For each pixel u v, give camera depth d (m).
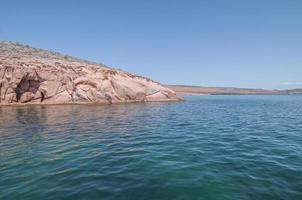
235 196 5.75
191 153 9.47
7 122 18.05
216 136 13.12
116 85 43.12
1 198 5.68
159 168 7.66
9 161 8.51
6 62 35.91
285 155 9.23
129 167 7.79
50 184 6.47
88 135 13.30
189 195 5.80
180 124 17.78
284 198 5.66
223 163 8.17
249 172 7.30
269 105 44.75
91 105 36.28
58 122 18.23
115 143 11.31
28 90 36.16
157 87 50.31
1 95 33.47
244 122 19.25
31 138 12.42
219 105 42.56
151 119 20.62
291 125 17.64
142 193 5.90
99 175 7.10
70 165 8.05
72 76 39.41
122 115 23.33
